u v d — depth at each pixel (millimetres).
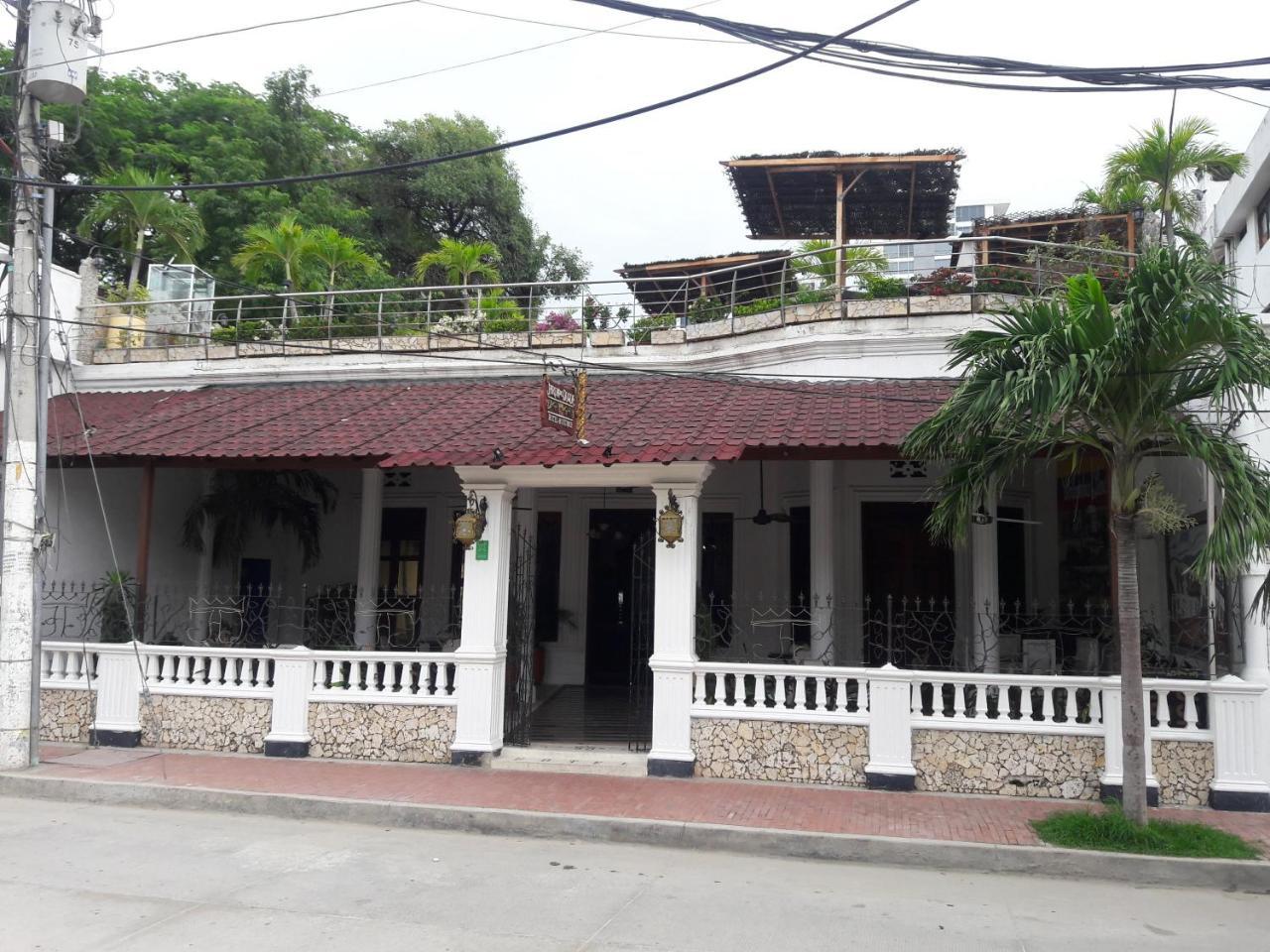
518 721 11898
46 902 6559
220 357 15828
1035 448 8742
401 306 29219
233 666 11984
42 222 11531
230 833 8766
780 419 11453
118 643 12672
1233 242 23859
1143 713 8430
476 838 8867
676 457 10508
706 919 6535
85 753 11656
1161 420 8211
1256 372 7492
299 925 6195
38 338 11414
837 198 20375
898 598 14836
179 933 5992
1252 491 7672
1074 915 6836
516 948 5871
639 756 11453
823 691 10586
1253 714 9492
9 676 10844
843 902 7031
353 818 9359
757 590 16188
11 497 11125
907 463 14945
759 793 9992
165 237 23547
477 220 35594
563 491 17547
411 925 6254
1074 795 9773
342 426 12867
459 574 17641
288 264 23531
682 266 21609
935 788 10125
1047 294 12805
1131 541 8523
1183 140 19594
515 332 15484
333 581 18234
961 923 6602
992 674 10086
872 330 12898
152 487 12883
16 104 11266
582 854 8344
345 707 11617
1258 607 9602
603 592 17406
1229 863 7629
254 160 28438
